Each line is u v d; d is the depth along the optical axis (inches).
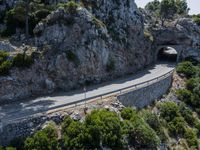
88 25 2672.2
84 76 2610.7
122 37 3221.0
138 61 3511.3
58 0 2881.4
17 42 2527.1
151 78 3107.8
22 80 2245.3
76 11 2647.6
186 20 4296.3
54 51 2463.1
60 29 2561.5
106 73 2866.6
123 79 2987.2
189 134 2620.6
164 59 4365.2
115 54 3016.7
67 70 2485.2
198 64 4069.9
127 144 1927.9
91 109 2057.1
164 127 2588.6
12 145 1734.7
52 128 1809.8
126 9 3481.8
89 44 2640.3
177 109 2795.3
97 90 2514.8
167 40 4237.2
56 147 1770.4
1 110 1990.7
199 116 3053.6
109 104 2188.7
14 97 2186.3
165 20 4763.8
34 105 2094.0
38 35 2541.8
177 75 3555.6
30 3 2748.5
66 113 1951.3
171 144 2459.4
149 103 2758.4
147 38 3823.8
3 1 2807.6
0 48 2351.1
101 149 1801.2
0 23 2719.0
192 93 3243.1
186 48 4200.3
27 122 1824.6
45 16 2674.7
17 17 2652.6
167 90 3174.2
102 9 3201.3
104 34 2837.1
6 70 2190.0
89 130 1811.0
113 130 1875.0
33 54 2346.2
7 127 1758.1
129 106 2458.2
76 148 1765.5
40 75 2341.3
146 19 4485.7
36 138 1733.5
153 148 2031.3
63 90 2450.8
